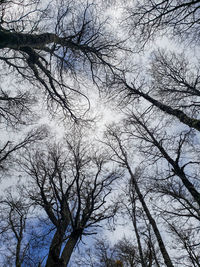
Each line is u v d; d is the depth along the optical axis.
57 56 5.87
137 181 8.81
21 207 5.72
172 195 6.77
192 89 8.27
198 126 6.08
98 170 6.26
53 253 4.38
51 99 7.46
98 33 5.93
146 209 7.52
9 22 5.27
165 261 5.95
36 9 5.55
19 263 3.98
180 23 5.73
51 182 5.53
